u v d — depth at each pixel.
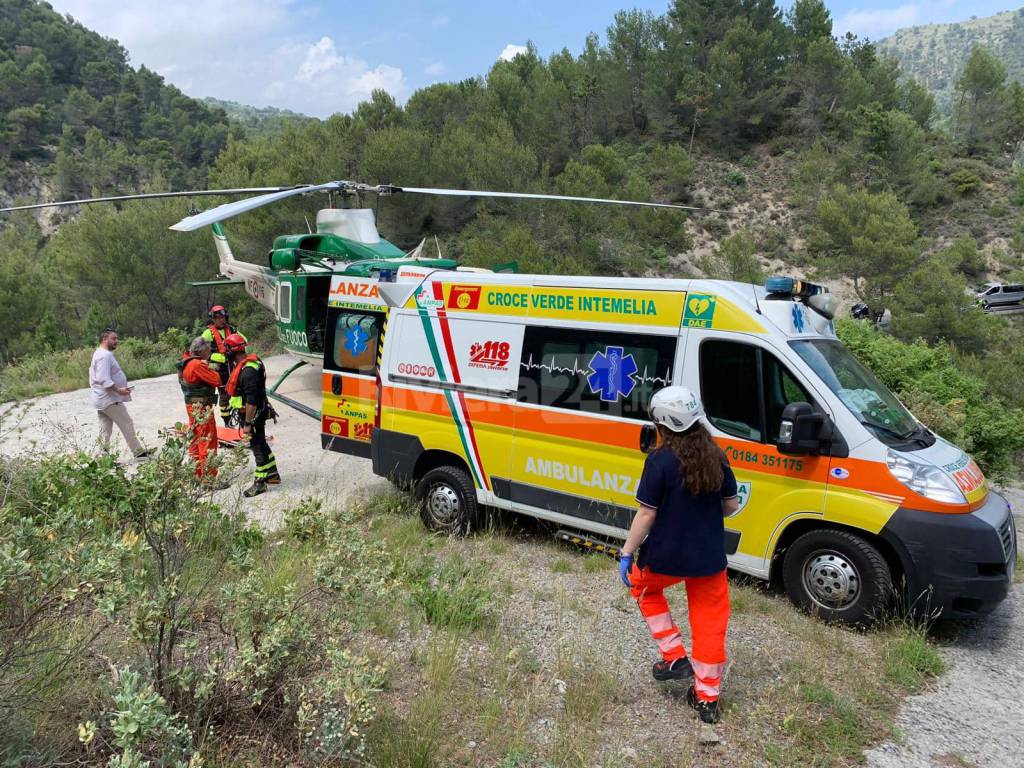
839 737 3.29
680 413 3.21
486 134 32.94
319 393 12.10
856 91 55.91
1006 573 4.17
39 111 125.94
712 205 49.88
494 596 4.73
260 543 4.88
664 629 3.53
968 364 17.91
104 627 2.86
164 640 2.97
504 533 6.05
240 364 7.03
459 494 5.94
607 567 5.32
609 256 30.39
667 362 4.91
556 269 24.17
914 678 3.85
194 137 136.75
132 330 26.59
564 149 44.72
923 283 32.16
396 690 3.51
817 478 4.41
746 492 4.67
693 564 3.24
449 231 29.67
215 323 9.88
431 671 3.60
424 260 9.72
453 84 42.78
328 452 8.88
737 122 56.88
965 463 4.58
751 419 4.65
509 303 5.69
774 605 4.63
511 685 3.64
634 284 5.10
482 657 3.93
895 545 4.18
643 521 3.28
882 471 4.23
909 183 52.66
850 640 4.27
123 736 2.15
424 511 6.18
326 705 2.97
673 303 4.93
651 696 3.62
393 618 4.23
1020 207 51.34
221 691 2.94
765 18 62.59
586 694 3.53
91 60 164.75
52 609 2.78
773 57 59.88
